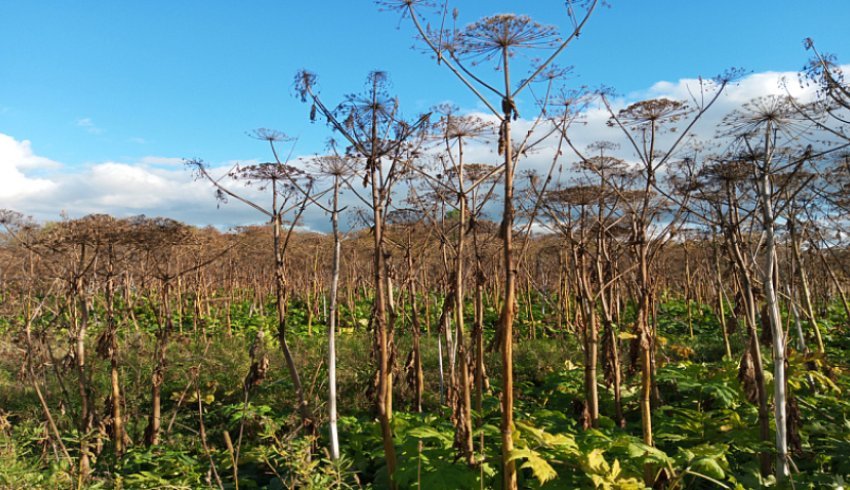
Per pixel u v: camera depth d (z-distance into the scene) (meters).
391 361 6.62
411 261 8.20
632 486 4.98
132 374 10.30
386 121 5.18
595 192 7.46
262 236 17.97
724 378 7.92
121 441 7.46
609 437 5.74
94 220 7.66
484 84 4.45
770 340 6.15
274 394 9.98
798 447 5.86
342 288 23.64
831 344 13.02
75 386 9.44
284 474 6.50
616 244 8.60
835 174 7.32
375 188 5.15
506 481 4.70
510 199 4.53
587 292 7.08
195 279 18.89
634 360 6.68
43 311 11.79
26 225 10.02
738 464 6.41
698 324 17.64
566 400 8.62
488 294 19.75
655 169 5.72
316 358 12.23
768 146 5.45
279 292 6.66
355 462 6.73
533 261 19.12
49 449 7.57
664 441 6.74
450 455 5.56
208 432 8.52
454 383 5.35
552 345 13.75
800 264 8.84
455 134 5.63
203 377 10.66
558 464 5.53
